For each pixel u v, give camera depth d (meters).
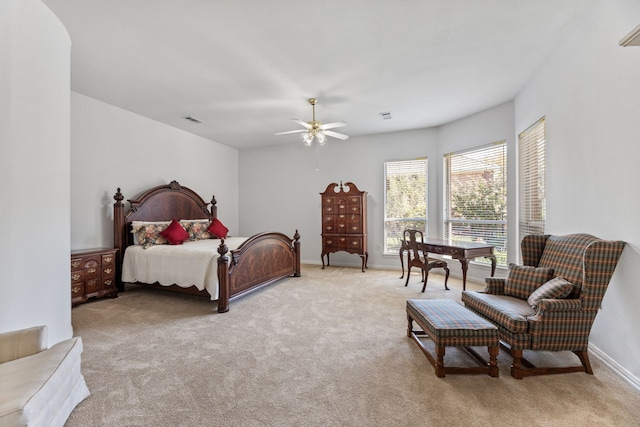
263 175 7.04
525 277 2.54
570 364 2.25
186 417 1.68
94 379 2.05
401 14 2.36
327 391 1.92
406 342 2.64
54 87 2.34
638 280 1.93
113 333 2.85
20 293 2.06
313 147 6.59
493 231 4.55
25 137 2.09
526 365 2.16
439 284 4.73
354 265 6.30
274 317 3.28
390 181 6.00
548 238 2.68
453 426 1.59
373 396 1.86
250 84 3.63
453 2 2.23
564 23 2.52
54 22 2.32
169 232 4.48
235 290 3.70
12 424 1.16
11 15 1.98
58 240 2.40
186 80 3.52
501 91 3.91
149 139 4.98
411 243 4.56
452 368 2.09
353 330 2.91
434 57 3.03
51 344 2.33
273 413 1.71
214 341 2.68
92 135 4.15
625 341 2.04
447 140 5.31
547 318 2.05
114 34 2.60
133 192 4.72
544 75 3.19
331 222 5.98
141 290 4.46
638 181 1.93
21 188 2.07
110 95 4.01
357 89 3.79
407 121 5.18
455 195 5.21
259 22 2.45
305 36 2.64
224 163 6.82
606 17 2.21
